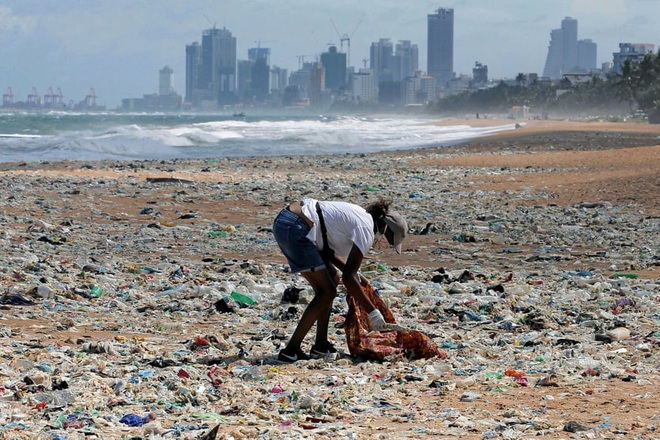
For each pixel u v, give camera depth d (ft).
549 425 25.72
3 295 46.50
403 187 121.29
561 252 68.69
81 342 38.06
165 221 86.17
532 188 118.11
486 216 89.66
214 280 54.80
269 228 80.74
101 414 26.76
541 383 30.94
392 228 34.55
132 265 59.72
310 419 26.78
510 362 34.81
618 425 25.57
